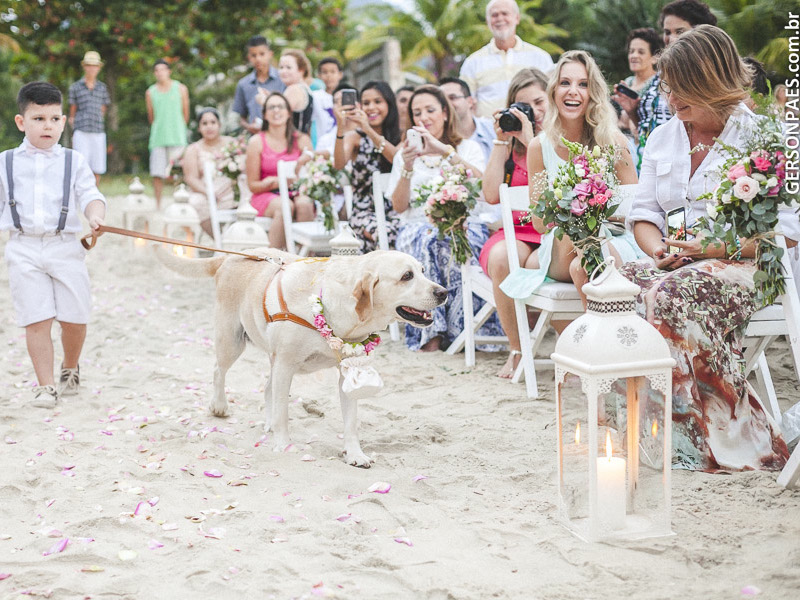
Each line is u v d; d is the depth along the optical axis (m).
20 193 4.89
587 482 3.11
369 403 5.02
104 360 6.11
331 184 7.35
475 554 3.02
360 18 24.11
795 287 3.86
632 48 7.21
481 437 4.34
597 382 2.95
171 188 19.23
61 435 4.43
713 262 3.95
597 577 2.83
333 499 3.58
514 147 5.71
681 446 3.81
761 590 2.68
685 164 4.24
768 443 3.83
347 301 3.77
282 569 2.91
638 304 3.92
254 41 10.91
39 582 2.87
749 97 4.06
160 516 3.38
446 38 22.20
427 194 6.18
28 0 22.30
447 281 6.30
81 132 13.07
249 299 4.22
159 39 21.47
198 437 4.35
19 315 4.95
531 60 8.12
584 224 4.27
